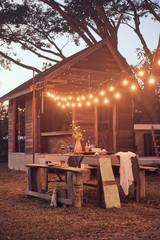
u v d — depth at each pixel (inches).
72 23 737.0
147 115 644.1
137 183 258.8
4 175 485.7
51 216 206.4
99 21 663.1
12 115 616.1
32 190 276.4
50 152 510.6
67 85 508.4
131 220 194.9
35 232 171.3
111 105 503.5
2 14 762.8
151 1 634.8
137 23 629.9
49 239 159.2
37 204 248.2
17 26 807.7
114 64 498.3
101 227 179.0
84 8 703.1
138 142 478.6
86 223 187.6
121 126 513.0
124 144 511.8
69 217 203.5
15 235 166.9
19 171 548.4
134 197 258.8
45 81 443.2
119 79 503.2
